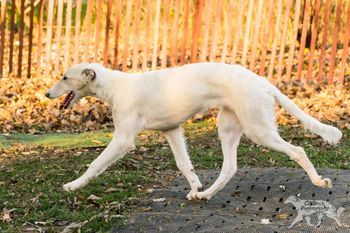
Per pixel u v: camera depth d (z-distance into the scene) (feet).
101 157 26.45
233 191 27.68
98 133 37.93
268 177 28.86
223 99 25.63
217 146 35.35
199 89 25.71
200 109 26.00
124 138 26.53
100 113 41.16
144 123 26.53
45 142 35.88
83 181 26.37
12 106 42.06
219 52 55.83
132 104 26.43
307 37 56.90
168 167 31.50
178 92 25.91
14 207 26.30
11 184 28.91
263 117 25.07
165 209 25.86
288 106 25.38
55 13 61.67
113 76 27.02
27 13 61.87
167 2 47.44
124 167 31.27
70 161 32.19
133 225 24.13
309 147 35.06
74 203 26.53
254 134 25.17
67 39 47.75
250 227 23.30
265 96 25.13
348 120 40.22
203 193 26.45
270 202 26.53
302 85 47.24
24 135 37.50
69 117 40.91
